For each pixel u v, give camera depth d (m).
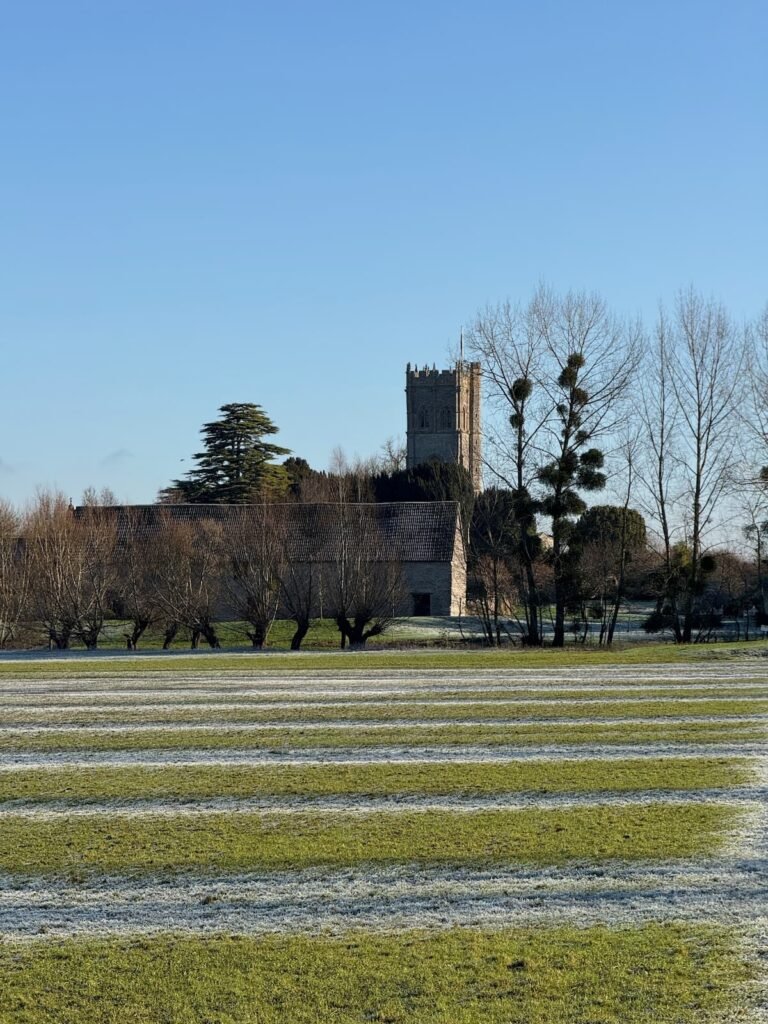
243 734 24.66
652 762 21.50
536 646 56.12
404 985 11.42
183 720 26.61
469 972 11.70
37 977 11.73
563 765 21.27
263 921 13.20
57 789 19.53
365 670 38.47
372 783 19.81
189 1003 11.11
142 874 14.89
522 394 58.50
